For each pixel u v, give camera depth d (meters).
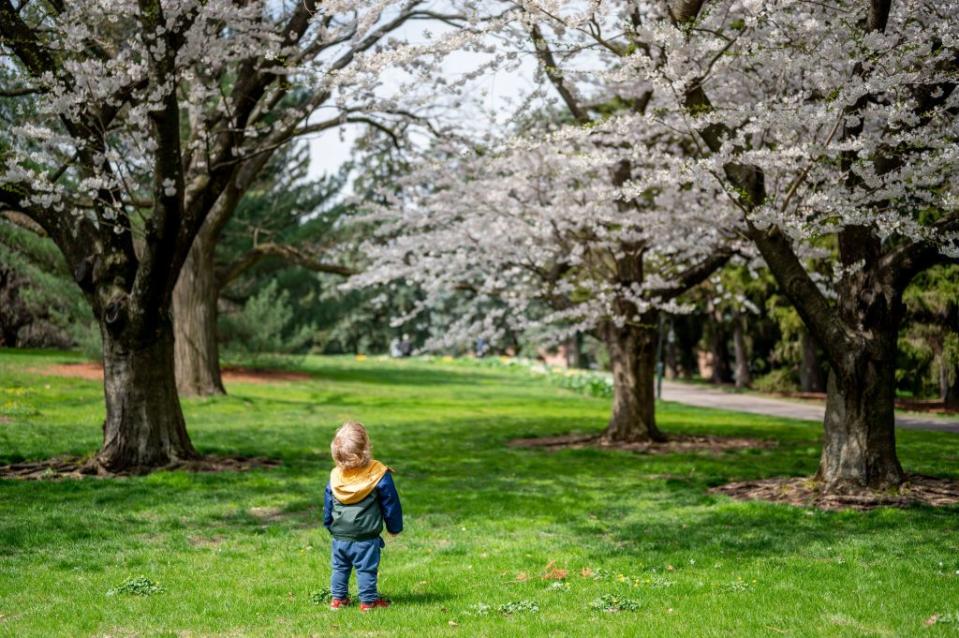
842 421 11.09
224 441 16.84
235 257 34.00
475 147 15.92
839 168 11.95
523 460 15.34
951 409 29.20
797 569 7.25
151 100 10.69
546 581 6.88
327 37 12.96
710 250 15.91
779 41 10.67
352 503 5.93
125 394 12.75
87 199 13.00
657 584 6.73
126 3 11.26
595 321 17.95
